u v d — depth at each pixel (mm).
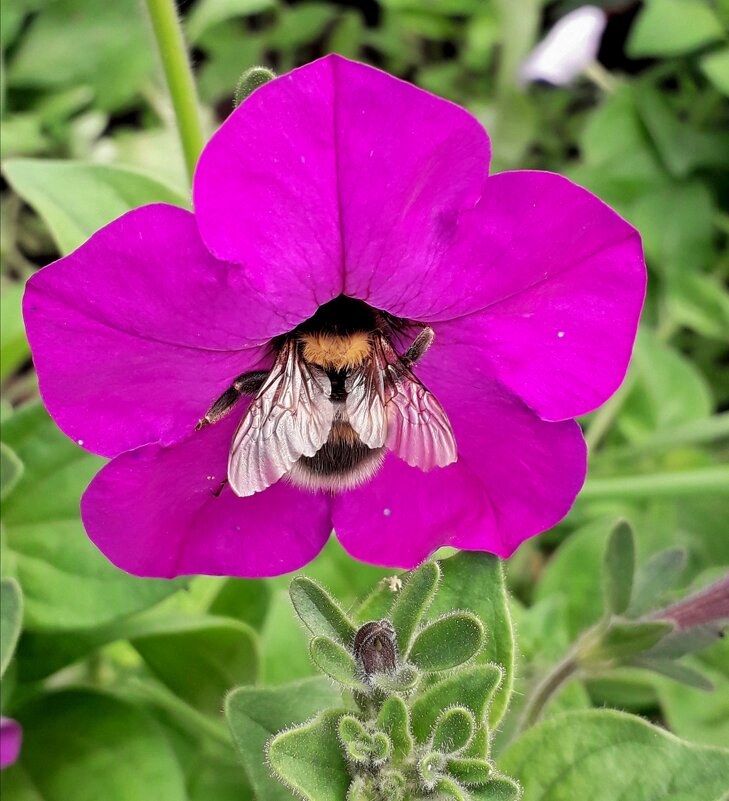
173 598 124
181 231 70
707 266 192
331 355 83
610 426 180
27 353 124
